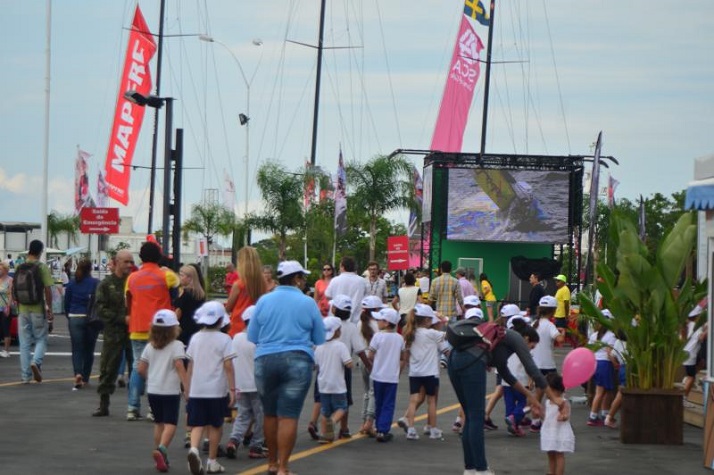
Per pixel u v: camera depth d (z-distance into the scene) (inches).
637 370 679.1
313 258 2436.0
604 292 690.8
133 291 691.4
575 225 1957.4
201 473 513.3
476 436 534.0
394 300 1018.7
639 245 685.3
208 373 521.7
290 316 507.8
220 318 525.3
